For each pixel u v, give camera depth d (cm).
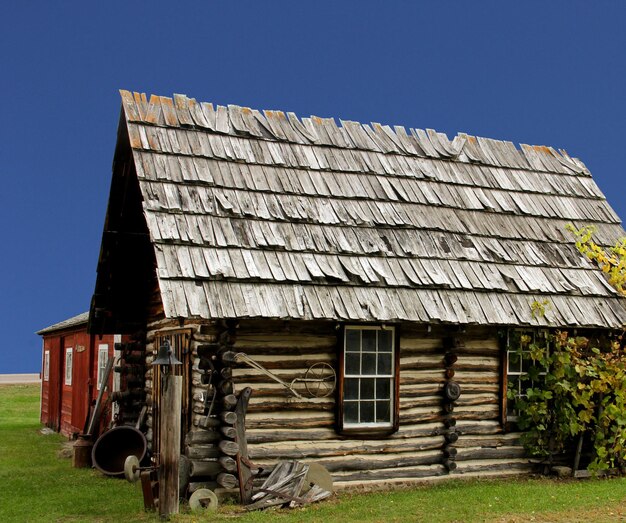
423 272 1340
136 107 1403
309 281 1230
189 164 1343
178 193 1284
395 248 1362
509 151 1727
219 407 1181
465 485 1324
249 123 1486
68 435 2273
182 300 1122
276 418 1223
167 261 1172
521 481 1371
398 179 1514
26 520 1082
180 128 1403
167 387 1069
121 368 1702
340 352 1270
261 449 1209
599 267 1540
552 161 1764
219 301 1143
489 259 1430
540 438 1419
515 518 1050
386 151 1565
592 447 1469
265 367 1225
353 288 1257
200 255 1202
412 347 1341
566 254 1530
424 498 1191
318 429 1252
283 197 1366
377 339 1319
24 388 4206
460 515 1066
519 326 1340
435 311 1281
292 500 1120
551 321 1370
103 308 1670
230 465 1148
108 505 1178
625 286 1501
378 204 1438
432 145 1641
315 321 1224
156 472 1150
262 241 1261
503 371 1413
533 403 1421
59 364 2475
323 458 1248
